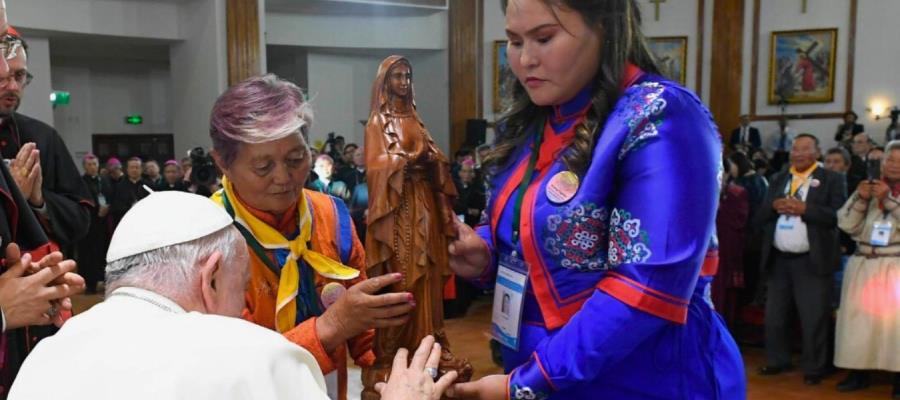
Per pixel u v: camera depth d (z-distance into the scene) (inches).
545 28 43.0
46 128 91.1
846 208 162.4
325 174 255.0
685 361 45.4
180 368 33.7
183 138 406.3
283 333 51.9
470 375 48.9
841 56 437.4
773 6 447.5
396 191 46.1
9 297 55.9
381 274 47.6
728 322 200.4
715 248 47.6
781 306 174.4
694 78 461.4
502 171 51.1
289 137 49.0
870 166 250.1
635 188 41.2
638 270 40.1
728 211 193.0
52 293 57.5
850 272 162.2
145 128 504.4
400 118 47.4
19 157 78.7
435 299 48.7
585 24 42.9
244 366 34.4
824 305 167.3
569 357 41.4
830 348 177.6
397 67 47.5
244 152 48.9
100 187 295.1
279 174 49.8
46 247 67.3
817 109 443.5
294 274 52.7
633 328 40.1
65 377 34.4
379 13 446.6
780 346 176.7
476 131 429.7
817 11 439.5
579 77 44.2
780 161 408.2
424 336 47.9
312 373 38.4
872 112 432.5
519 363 48.8
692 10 457.7
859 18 431.5
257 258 52.7
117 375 33.8
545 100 45.2
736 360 48.3
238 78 383.9
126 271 39.4
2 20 59.7
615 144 42.2
